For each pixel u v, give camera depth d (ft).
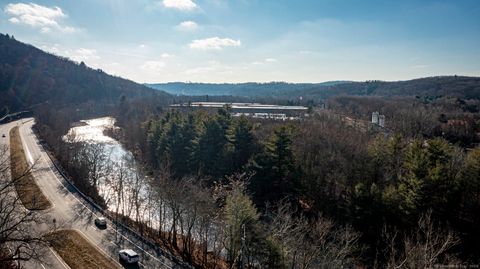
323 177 217.36
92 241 162.71
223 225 163.02
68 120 524.11
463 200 174.29
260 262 138.92
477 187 175.01
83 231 173.17
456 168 201.16
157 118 388.57
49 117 473.26
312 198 215.51
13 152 313.32
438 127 354.33
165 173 199.72
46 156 328.90
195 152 260.83
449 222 160.04
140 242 166.61
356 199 176.76
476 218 168.76
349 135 288.92
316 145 256.32
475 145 321.11
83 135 463.83
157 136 315.99
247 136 252.01
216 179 241.55
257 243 141.59
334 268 125.08
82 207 208.54
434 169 169.07
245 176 217.15
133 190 220.23
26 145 374.43
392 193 173.78
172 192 177.99
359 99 594.24
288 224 159.43
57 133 386.52
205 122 268.00
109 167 280.51
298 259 135.03
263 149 238.89
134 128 417.08
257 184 217.77
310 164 231.71
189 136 282.15
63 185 247.91
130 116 524.93
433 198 164.35
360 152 239.09
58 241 145.59
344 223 185.37
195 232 192.13
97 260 144.46
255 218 149.28
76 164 280.51
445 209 163.94
